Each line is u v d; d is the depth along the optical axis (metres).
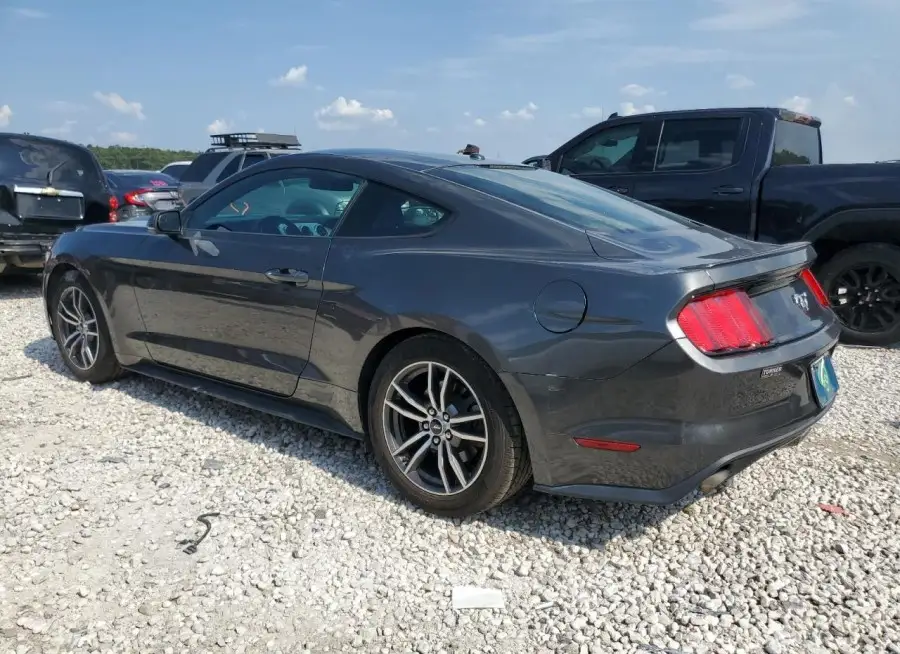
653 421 2.62
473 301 2.91
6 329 6.62
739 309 2.72
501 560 2.87
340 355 3.37
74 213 8.62
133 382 4.93
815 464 3.74
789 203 6.30
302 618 2.52
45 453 3.79
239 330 3.84
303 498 3.33
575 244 2.96
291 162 3.87
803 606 2.57
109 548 2.91
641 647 2.38
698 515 3.21
